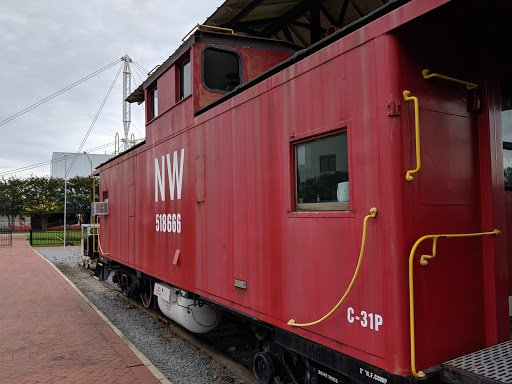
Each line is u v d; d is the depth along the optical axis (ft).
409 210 8.33
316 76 10.32
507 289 9.76
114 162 29.45
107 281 39.09
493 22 9.53
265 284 12.22
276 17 28.07
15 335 20.27
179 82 19.27
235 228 13.79
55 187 142.10
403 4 8.40
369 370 9.01
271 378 13.12
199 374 16.02
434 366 8.45
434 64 8.96
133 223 24.73
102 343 18.90
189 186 17.19
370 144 8.77
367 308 8.78
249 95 13.12
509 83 10.62
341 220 9.53
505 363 8.18
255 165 12.76
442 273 8.80
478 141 9.75
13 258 59.11
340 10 26.73
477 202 9.64
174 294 20.79
